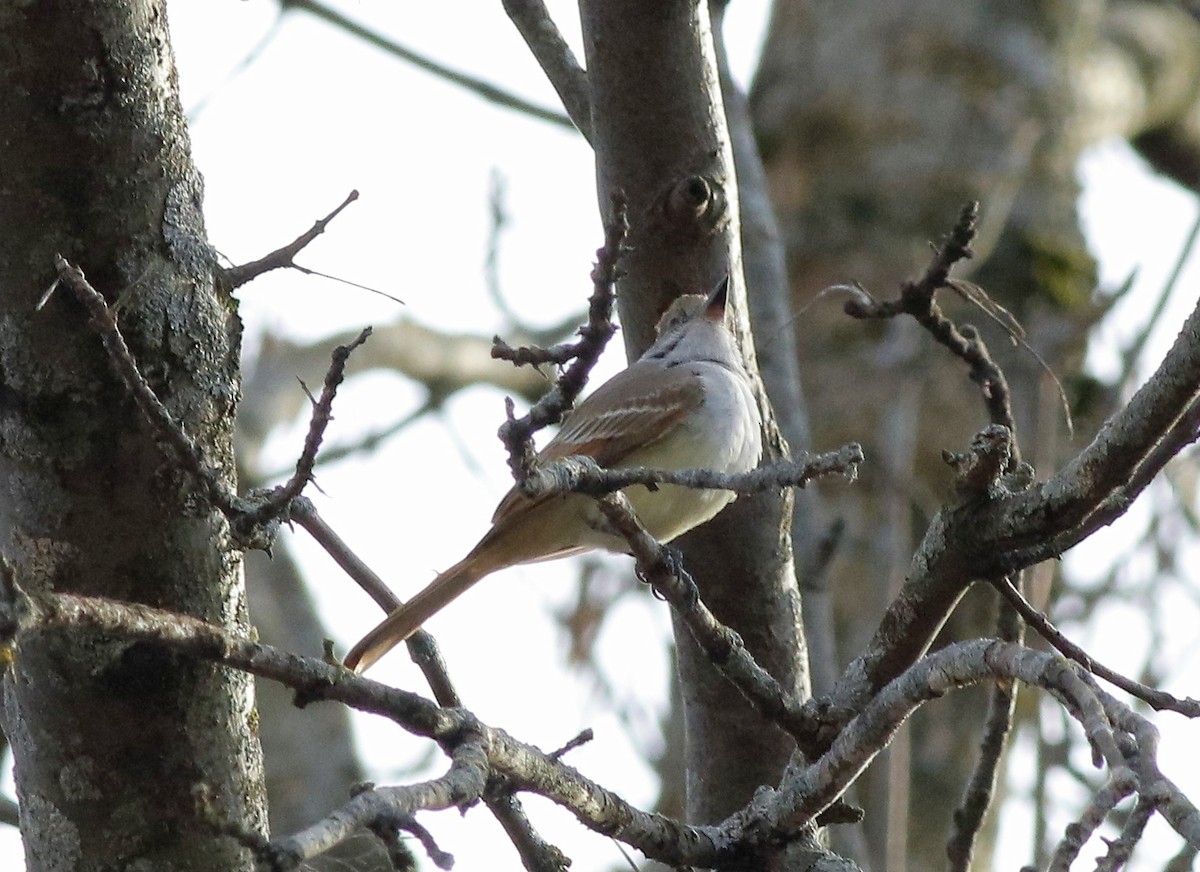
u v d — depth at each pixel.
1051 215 17.77
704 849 8.70
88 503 8.20
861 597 14.88
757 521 11.09
